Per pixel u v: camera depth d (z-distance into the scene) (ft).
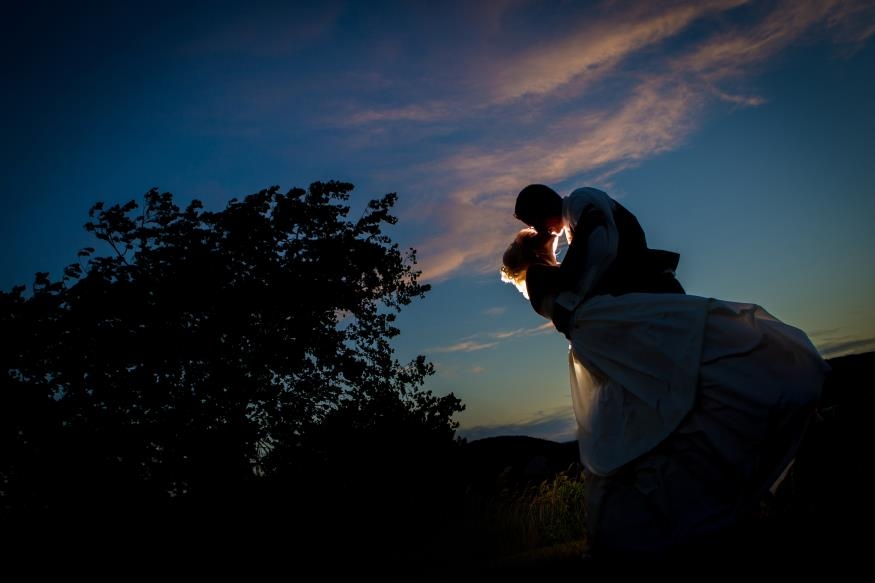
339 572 19.79
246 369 23.95
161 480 21.53
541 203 12.79
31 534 19.89
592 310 11.00
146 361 22.43
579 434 11.21
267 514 21.84
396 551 20.44
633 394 10.13
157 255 23.79
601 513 10.12
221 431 22.63
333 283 25.49
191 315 23.90
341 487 22.98
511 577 11.32
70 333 22.09
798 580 7.25
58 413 20.98
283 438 23.93
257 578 20.15
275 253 25.55
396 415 25.08
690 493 9.43
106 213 23.76
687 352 9.76
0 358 20.97
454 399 26.37
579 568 10.37
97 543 20.13
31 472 20.27
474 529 20.39
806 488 10.92
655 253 11.74
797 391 9.20
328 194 26.32
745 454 9.21
